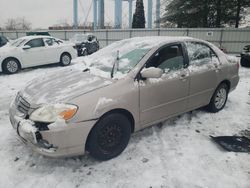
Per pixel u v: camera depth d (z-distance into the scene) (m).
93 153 3.02
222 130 4.07
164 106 3.66
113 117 3.06
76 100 2.82
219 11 25.02
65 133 2.72
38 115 2.77
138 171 2.97
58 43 11.22
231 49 21.28
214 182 2.78
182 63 3.93
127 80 3.22
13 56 9.41
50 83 3.36
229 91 5.00
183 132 3.96
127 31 24.45
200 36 22.09
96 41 17.83
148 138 3.74
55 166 3.08
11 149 3.47
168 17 28.05
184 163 3.13
